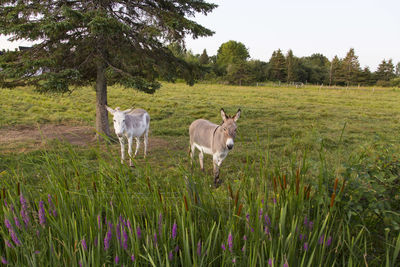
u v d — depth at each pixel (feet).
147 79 28.66
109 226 6.34
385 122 42.34
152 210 7.02
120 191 7.38
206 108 52.29
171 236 6.57
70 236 6.18
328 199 7.22
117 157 7.50
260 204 6.59
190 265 5.84
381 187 7.55
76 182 8.21
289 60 211.82
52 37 23.68
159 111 45.85
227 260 5.77
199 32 26.43
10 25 22.89
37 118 36.35
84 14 22.50
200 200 7.53
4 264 6.05
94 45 25.26
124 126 20.01
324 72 237.25
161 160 21.53
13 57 24.88
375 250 7.26
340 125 37.93
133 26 27.43
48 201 7.10
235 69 155.63
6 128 31.09
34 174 10.68
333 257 6.77
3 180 8.03
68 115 39.42
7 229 6.94
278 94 91.15
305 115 45.83
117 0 25.39
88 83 29.50
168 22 24.41
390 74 215.72
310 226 6.59
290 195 7.02
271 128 35.63
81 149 22.97
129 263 6.23
